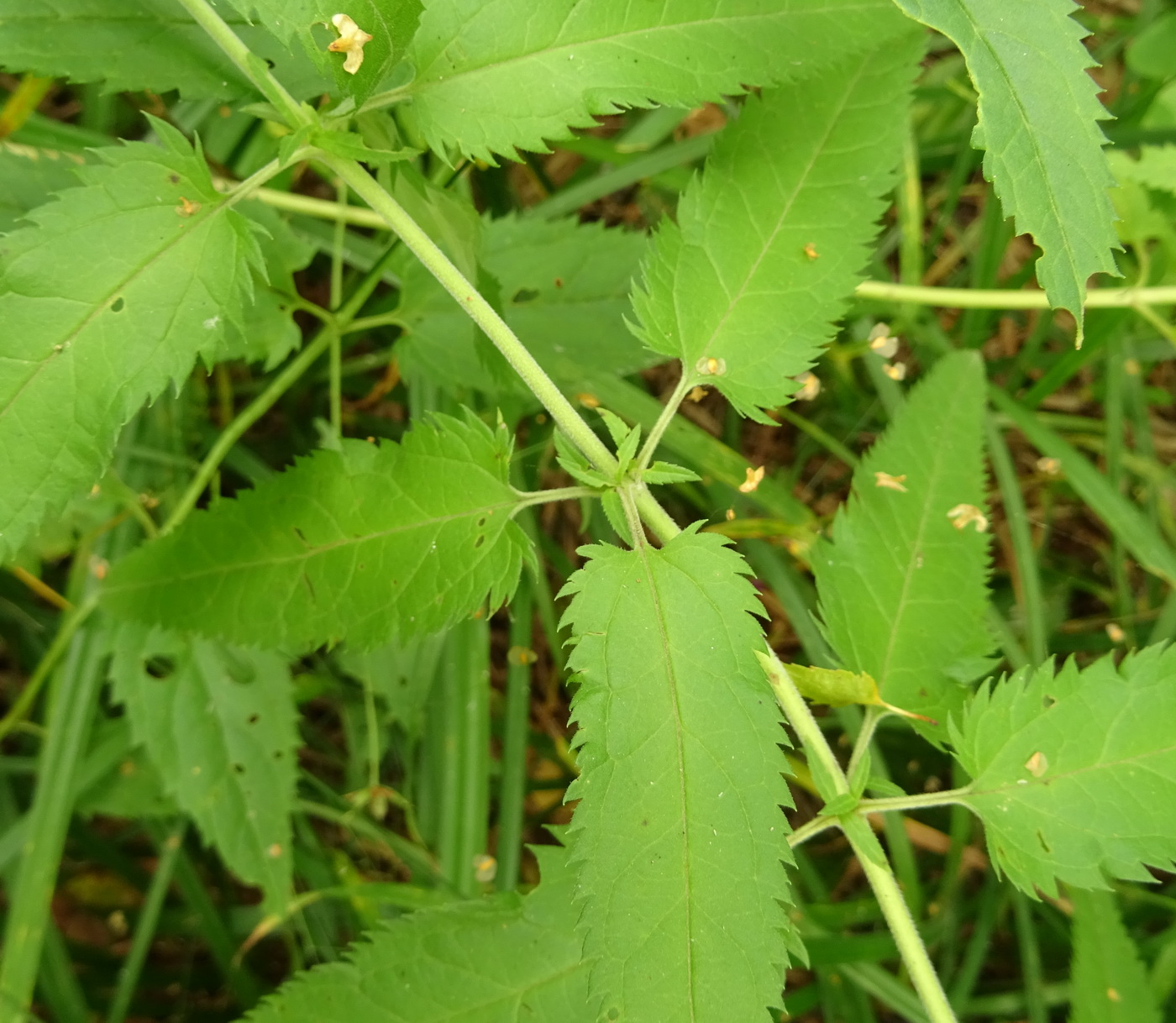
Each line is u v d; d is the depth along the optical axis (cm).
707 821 16
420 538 18
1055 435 28
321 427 25
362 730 28
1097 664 18
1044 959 28
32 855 24
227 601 19
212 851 28
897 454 21
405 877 29
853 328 29
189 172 17
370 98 18
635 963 15
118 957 28
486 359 21
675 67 18
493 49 18
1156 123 27
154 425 26
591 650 16
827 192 19
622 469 18
